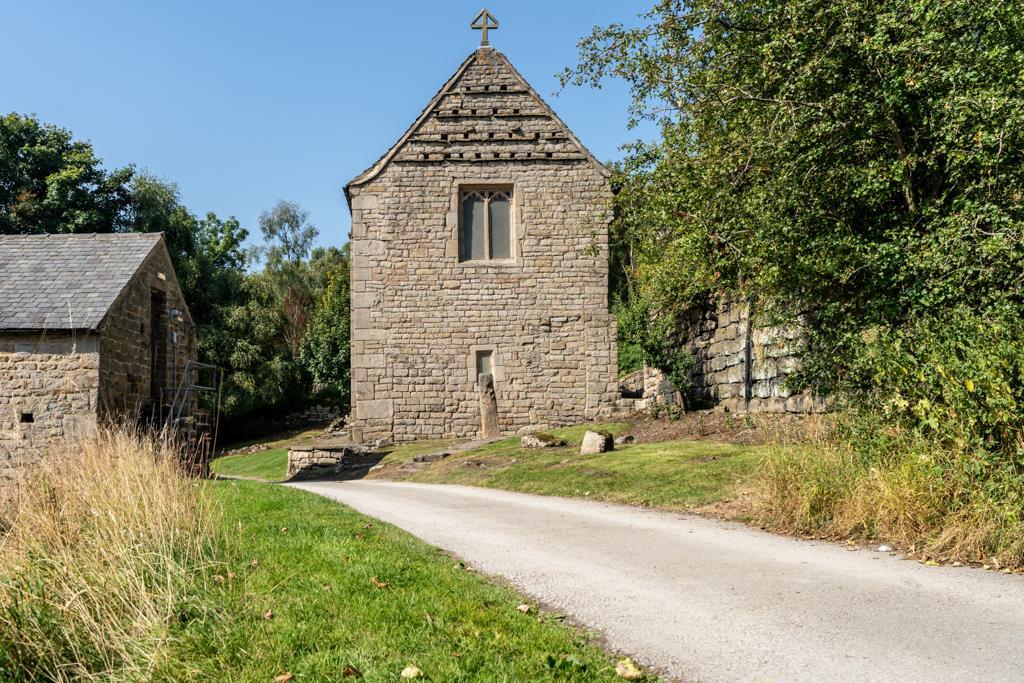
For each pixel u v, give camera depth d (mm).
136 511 6422
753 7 10844
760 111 11492
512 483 14023
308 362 38969
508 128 23250
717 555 7438
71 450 8492
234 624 4938
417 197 23031
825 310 11086
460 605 5375
